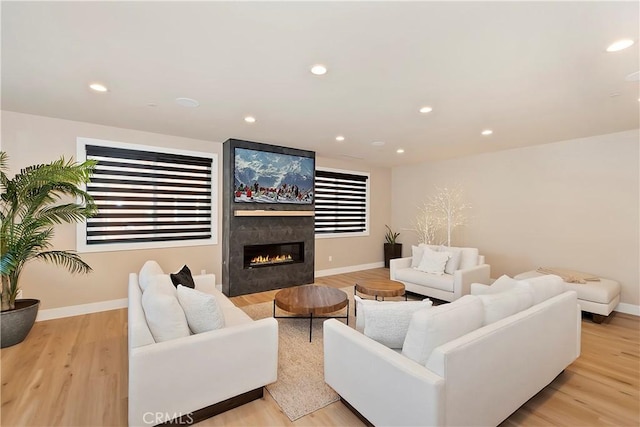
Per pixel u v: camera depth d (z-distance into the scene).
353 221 6.47
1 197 2.82
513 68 2.15
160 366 1.64
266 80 2.37
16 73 2.27
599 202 4.04
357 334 1.86
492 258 5.18
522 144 4.56
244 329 1.92
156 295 1.86
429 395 1.34
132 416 1.59
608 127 3.63
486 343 1.57
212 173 4.52
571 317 2.31
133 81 2.40
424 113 3.13
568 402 2.03
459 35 1.75
